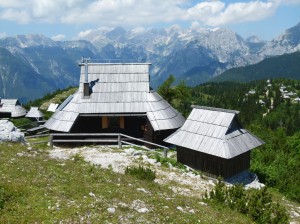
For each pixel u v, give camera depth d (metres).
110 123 44.00
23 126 63.50
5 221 12.87
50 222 13.35
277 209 19.61
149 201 17.41
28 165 20.77
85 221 13.70
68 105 43.69
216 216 17.56
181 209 17.42
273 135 57.34
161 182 25.20
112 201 16.34
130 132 43.72
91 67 45.69
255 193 21.03
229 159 30.92
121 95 43.84
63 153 31.88
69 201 15.43
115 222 14.05
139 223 14.41
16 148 26.28
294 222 22.20
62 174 19.80
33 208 14.29
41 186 16.89
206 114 34.12
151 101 43.78
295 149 45.88
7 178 17.28
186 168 32.62
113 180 20.77
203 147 31.72
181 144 33.41
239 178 32.00
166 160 32.91
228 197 20.92
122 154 32.44
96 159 29.86
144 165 29.64
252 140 33.31
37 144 38.16
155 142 42.22
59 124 42.00
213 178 31.55
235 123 33.25
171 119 43.22
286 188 31.48
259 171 34.97
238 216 18.64
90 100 43.16
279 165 37.00
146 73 45.62
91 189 17.64
